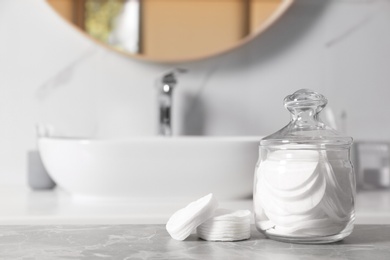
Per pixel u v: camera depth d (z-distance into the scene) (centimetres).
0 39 140
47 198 115
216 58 142
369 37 145
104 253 63
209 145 104
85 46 141
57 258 61
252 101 142
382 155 134
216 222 70
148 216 88
